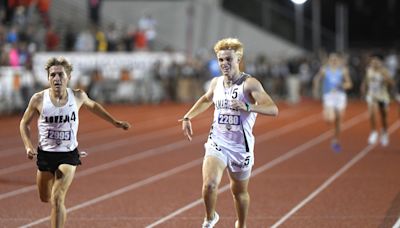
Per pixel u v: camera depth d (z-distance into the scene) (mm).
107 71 78250
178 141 46969
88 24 86750
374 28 115750
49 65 18516
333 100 40688
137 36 83688
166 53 84000
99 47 79625
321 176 32188
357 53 105750
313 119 64688
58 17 88688
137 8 95875
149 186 29797
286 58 98062
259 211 24297
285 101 92000
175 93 85312
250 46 98750
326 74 40750
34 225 22188
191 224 22359
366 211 24156
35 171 33875
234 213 23938
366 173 33031
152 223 22516
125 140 47562
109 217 23453
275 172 33594
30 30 72750
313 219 22938
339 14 105375
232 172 18453
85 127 56656
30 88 65562
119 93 81562
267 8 100562
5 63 65000
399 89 85938
